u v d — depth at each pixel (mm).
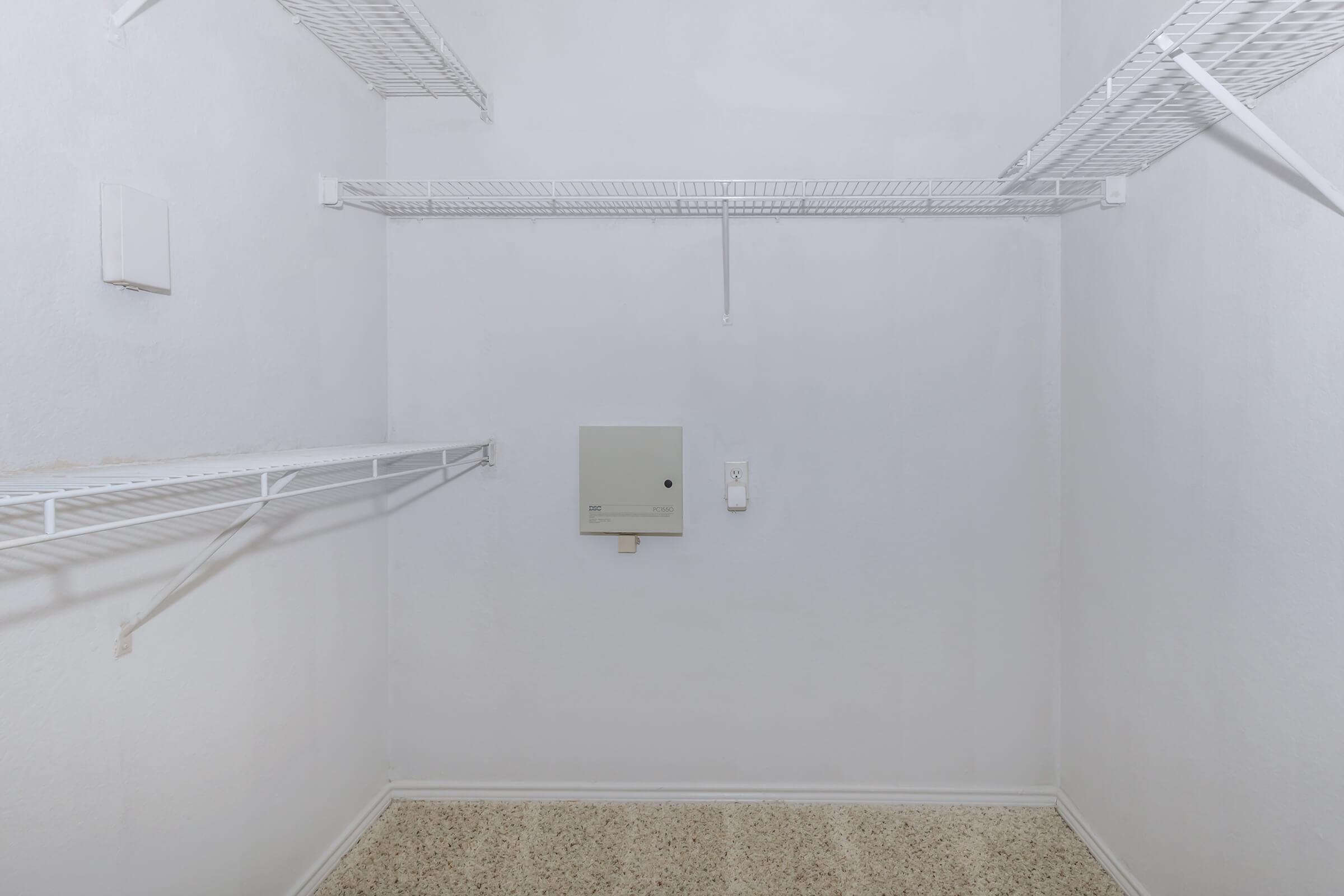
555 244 1518
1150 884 1192
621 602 1546
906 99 1473
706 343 1516
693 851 1383
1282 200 901
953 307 1496
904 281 1497
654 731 1555
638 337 1520
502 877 1304
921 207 1463
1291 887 894
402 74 1401
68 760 759
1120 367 1273
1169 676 1142
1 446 675
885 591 1530
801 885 1280
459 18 1497
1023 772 1536
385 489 1536
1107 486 1317
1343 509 817
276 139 1128
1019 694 1529
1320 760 852
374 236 1470
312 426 1237
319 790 1279
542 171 1497
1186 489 1098
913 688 1536
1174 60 858
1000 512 1513
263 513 1108
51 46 725
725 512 1533
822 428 1517
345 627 1371
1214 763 1036
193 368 938
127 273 793
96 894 794
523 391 1532
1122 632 1276
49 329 725
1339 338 822
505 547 1543
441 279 1525
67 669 757
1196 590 1074
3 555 685
